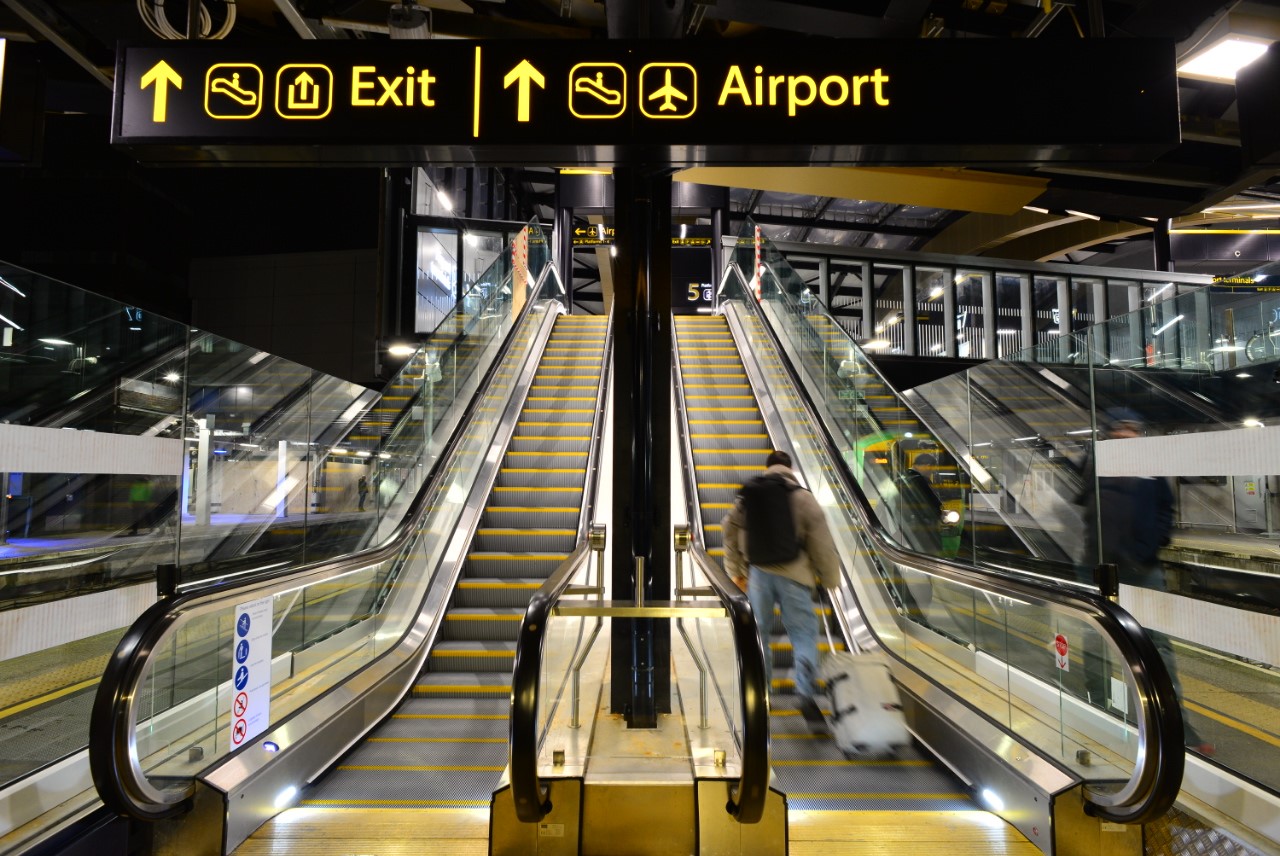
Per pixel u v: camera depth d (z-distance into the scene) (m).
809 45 2.56
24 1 4.89
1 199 15.59
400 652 4.17
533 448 7.38
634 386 3.16
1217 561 2.70
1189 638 2.68
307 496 8.79
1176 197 10.55
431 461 7.25
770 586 3.63
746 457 7.11
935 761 3.21
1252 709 2.42
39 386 3.70
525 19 6.55
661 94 2.55
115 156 15.64
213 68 2.52
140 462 3.38
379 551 3.89
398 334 15.04
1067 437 4.48
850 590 4.81
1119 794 2.17
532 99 2.54
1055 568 4.36
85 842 2.15
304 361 16.41
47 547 3.98
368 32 6.36
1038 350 5.19
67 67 6.46
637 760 2.58
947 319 13.30
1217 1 5.81
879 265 13.32
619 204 3.24
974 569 2.99
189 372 5.94
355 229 16.64
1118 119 2.50
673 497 6.51
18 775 2.48
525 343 9.69
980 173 10.20
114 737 2.01
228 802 2.35
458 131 2.53
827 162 2.70
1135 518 3.11
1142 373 3.32
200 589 2.45
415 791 2.88
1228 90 8.84
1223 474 2.64
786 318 9.41
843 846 2.45
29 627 2.58
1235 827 2.23
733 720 2.83
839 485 5.49
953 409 8.16
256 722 2.71
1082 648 3.00
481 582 5.09
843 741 3.34
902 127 2.52
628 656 2.98
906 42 2.55
